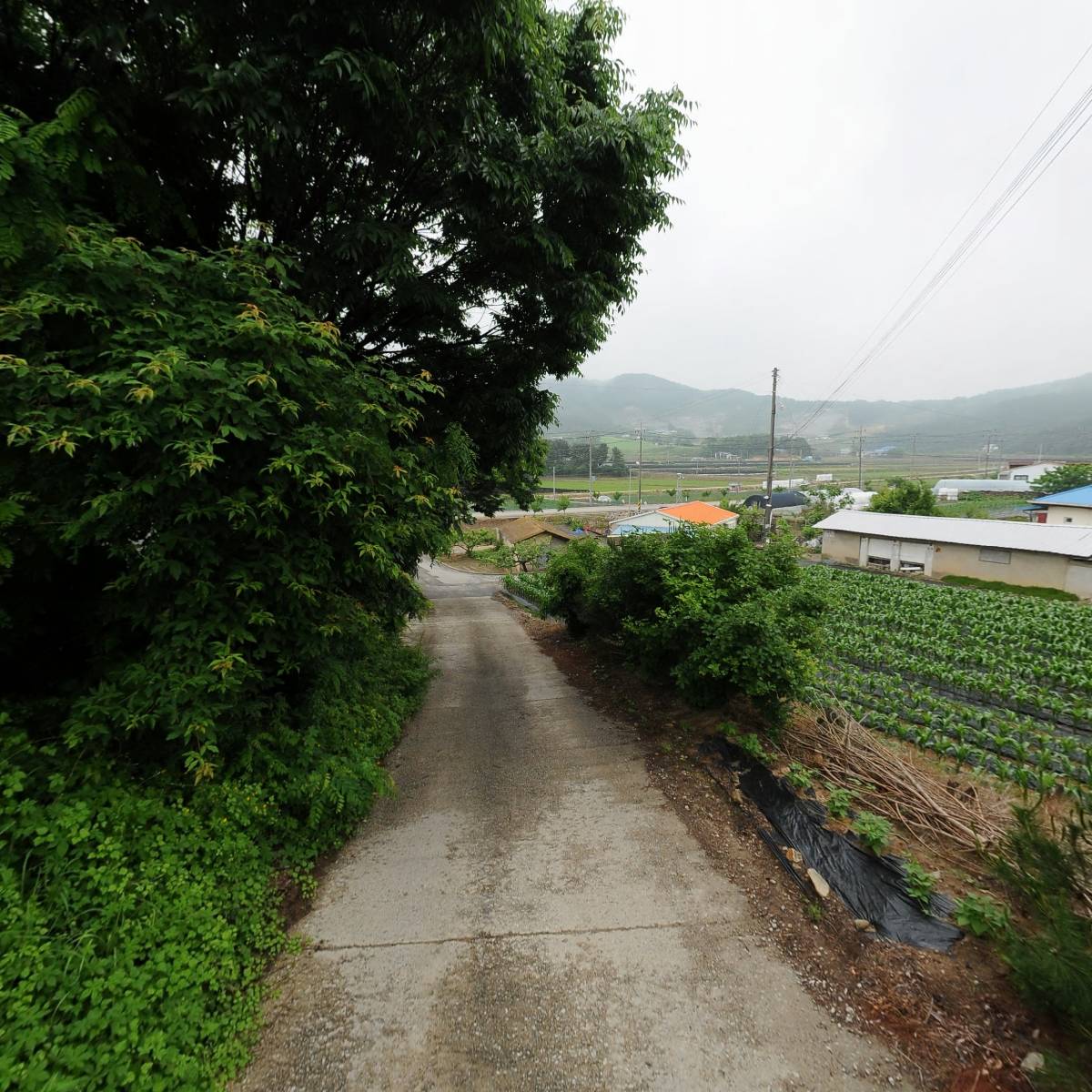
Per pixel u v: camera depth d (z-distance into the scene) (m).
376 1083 2.52
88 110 3.54
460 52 4.97
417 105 5.04
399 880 4.01
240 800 3.79
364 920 3.59
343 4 4.23
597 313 7.14
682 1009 2.89
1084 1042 2.41
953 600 15.34
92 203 4.19
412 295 5.71
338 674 5.11
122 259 3.07
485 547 46.06
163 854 3.16
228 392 3.07
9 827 2.70
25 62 4.16
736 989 3.01
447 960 3.24
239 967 3.06
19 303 2.72
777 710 5.66
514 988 3.03
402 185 5.82
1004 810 4.71
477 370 7.71
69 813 2.89
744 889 3.83
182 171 5.07
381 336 6.97
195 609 3.43
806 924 3.48
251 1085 2.50
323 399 3.71
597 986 3.04
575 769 5.84
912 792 4.75
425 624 16.52
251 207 5.69
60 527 3.03
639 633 7.20
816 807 4.57
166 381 2.94
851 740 5.84
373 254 5.44
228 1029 2.69
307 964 3.22
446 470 5.67
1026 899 2.91
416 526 4.59
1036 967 2.47
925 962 3.03
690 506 40.78
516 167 5.52
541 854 4.31
